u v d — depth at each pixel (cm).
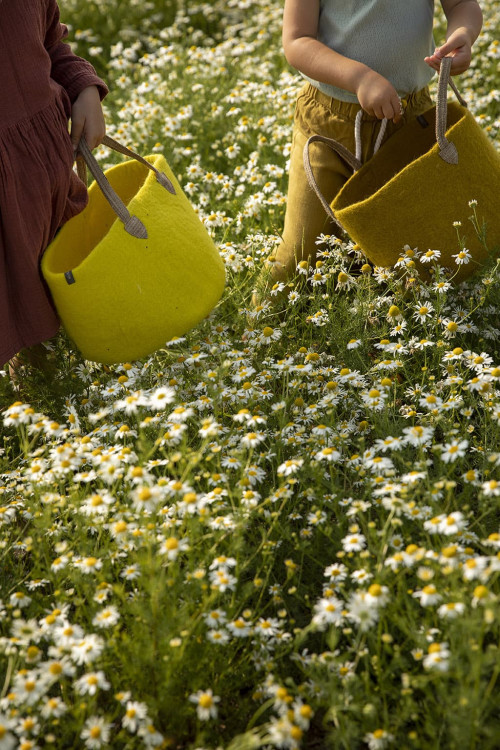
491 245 332
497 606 188
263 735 202
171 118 545
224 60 659
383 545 211
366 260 361
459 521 207
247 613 212
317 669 195
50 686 211
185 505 223
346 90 331
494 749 185
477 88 563
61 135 293
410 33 328
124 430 269
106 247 301
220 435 287
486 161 315
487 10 660
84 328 314
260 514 257
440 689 183
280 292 363
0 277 291
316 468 240
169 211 316
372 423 290
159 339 325
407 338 322
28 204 285
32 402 334
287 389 308
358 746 202
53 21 305
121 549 236
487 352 322
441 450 235
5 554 246
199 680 203
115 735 206
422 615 217
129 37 818
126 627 231
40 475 256
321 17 340
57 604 225
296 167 367
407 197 312
